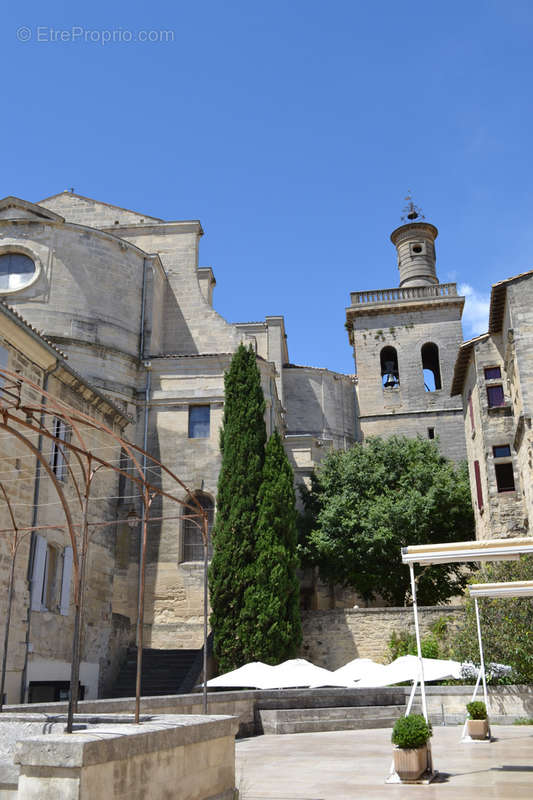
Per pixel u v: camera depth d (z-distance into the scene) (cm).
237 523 2752
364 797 966
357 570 3328
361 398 5028
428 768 1148
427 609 2848
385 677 2059
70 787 595
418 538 3306
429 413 4900
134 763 680
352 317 5225
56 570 2312
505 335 2955
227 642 2594
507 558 1291
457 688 2106
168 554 3119
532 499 2623
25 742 614
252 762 1377
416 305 5125
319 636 2897
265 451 2920
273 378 3703
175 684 2508
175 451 3319
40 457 821
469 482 3634
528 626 2161
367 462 3622
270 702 2052
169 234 4006
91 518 2603
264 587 2631
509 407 2973
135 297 3609
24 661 2030
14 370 2097
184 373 3450
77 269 3409
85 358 3281
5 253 3384
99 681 2492
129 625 2847
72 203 4175
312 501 3703
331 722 2023
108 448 2805
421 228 5644
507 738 1653
